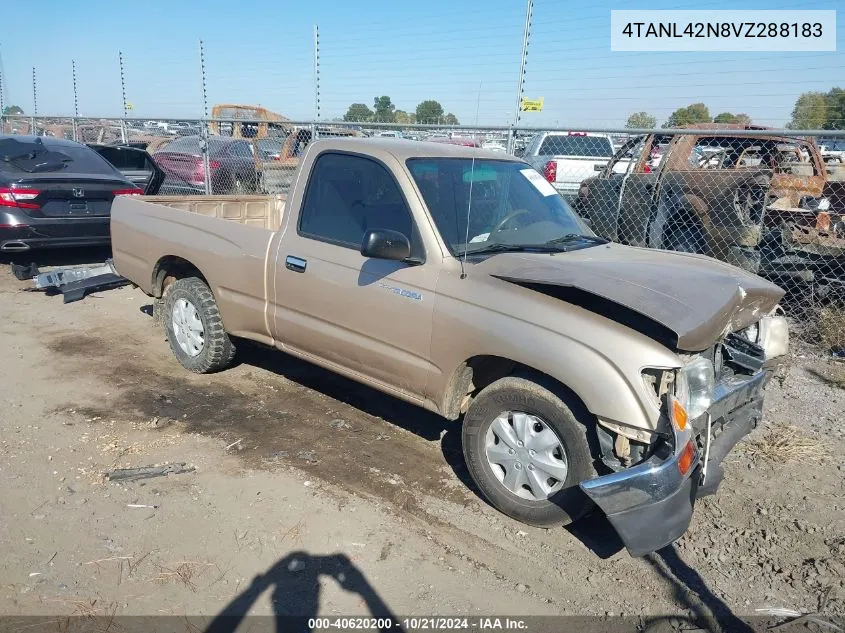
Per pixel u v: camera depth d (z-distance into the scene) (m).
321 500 3.71
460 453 4.35
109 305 7.37
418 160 4.14
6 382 5.15
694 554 3.44
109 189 8.54
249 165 13.01
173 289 5.46
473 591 3.09
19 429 4.39
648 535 2.99
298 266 4.40
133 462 4.03
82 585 2.98
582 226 4.70
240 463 4.07
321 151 4.46
